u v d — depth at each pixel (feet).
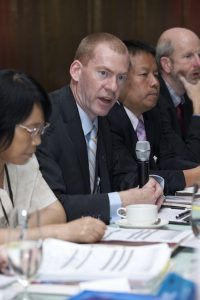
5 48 33.45
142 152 16.84
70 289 8.94
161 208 16.10
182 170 20.65
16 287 9.07
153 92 20.80
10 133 12.00
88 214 15.10
